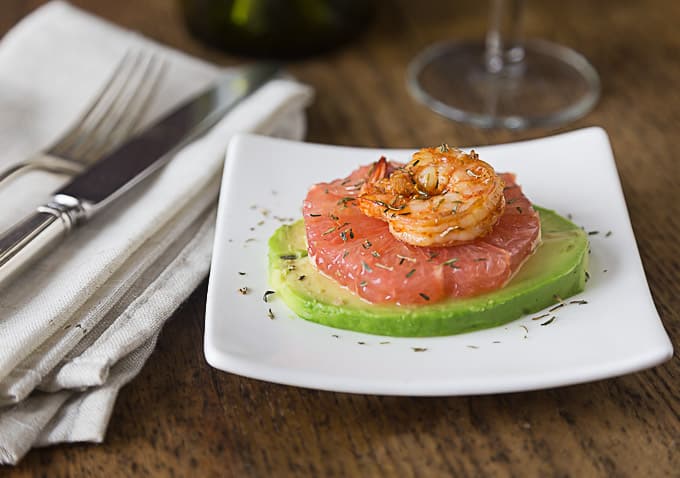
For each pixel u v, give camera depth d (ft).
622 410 1.80
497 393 1.77
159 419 1.81
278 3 2.48
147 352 1.86
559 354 1.77
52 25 2.45
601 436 1.77
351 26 2.59
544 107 2.45
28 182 2.10
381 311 1.81
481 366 1.76
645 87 2.49
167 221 2.04
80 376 1.78
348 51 2.61
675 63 2.56
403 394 1.73
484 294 1.82
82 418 1.77
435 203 1.81
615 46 2.61
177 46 2.61
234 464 1.76
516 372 1.74
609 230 1.95
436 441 1.77
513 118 2.42
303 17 2.50
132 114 2.30
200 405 1.82
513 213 1.89
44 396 1.80
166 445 1.78
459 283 1.81
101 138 2.24
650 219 2.12
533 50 2.61
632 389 1.83
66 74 2.39
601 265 1.89
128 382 1.84
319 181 2.04
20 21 2.63
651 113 2.42
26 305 1.89
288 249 1.90
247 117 2.24
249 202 2.00
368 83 2.52
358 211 1.88
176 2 2.75
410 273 1.80
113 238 1.99
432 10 2.74
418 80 2.52
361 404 1.82
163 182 2.10
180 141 2.20
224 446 1.78
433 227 1.80
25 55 2.40
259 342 1.79
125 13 2.70
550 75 2.53
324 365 1.76
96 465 1.76
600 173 2.03
